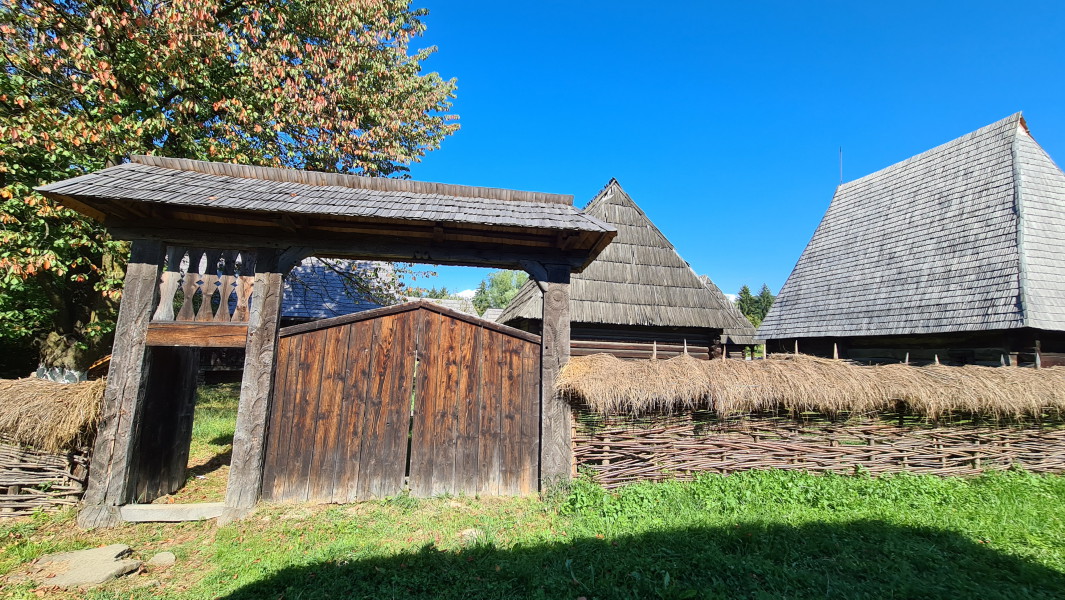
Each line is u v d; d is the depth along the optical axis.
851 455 6.36
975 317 10.66
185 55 9.38
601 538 4.33
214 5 9.61
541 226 5.26
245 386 5.17
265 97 10.19
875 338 13.46
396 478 5.50
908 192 15.33
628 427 5.87
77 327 11.55
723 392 5.87
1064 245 11.03
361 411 5.52
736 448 6.11
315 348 5.51
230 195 5.01
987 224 11.92
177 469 6.16
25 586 3.56
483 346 5.84
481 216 5.34
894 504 5.32
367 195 5.71
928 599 3.35
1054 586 3.56
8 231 7.88
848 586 3.45
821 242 17.66
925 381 6.59
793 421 6.28
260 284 5.35
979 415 6.74
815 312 15.52
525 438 5.81
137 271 5.18
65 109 9.70
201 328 5.22
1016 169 12.01
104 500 4.84
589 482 5.61
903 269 13.53
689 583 3.52
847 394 6.18
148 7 9.55
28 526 4.66
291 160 11.38
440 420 5.66
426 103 14.42
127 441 4.95
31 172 8.57
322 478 5.36
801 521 4.69
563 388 5.68
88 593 3.55
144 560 4.12
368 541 4.40
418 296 14.35
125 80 9.78
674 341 11.43
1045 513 5.16
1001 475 6.48
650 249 12.12
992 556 4.06
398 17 14.05
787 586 3.45
